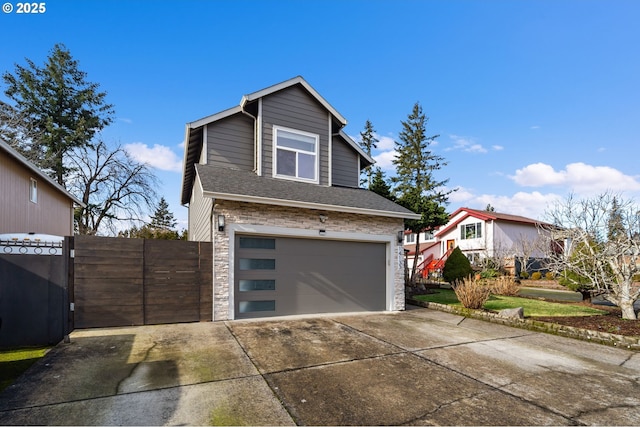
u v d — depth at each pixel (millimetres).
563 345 6543
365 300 9984
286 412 3596
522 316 8430
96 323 7055
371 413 3609
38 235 6902
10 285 6480
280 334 6867
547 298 13047
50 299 6746
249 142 11062
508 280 14727
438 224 17156
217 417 3445
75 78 23094
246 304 8367
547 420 3529
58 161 20969
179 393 4008
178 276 7777
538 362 5480
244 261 8438
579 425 3445
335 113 11758
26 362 5301
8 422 3281
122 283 7312
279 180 10492
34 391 4000
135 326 7297
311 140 11445
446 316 9438
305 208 9031
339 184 12719
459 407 3793
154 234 25578
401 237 10570
